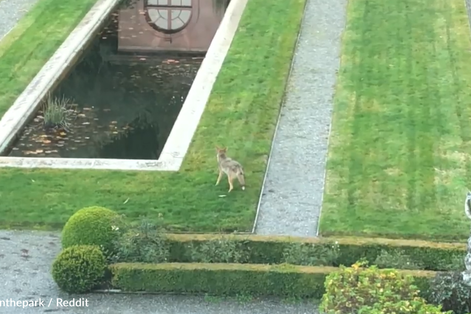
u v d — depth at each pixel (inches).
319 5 1211.2
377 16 1163.3
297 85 972.6
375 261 639.1
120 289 639.1
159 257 650.8
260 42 1082.7
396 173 789.2
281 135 863.1
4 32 1133.7
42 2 1240.2
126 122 930.1
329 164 807.1
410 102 926.4
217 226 712.4
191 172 793.6
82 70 1063.0
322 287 621.0
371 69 1007.6
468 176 782.5
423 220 718.5
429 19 1149.1
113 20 1219.9
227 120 888.9
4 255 683.4
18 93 967.6
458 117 891.4
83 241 657.0
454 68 1005.8
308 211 737.6
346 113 904.9
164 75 1053.2
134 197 755.4
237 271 626.5
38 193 765.3
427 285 603.8
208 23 1213.7
